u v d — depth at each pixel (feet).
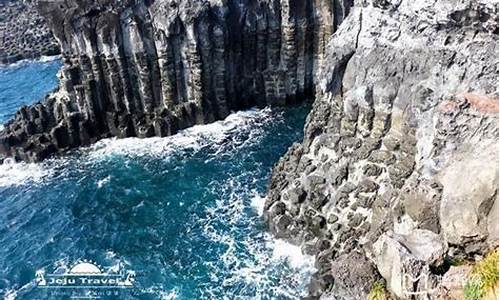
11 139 194.29
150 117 203.21
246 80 210.38
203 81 199.21
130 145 196.85
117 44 194.18
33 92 256.93
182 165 180.75
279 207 144.05
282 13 200.44
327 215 135.13
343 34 137.28
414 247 96.84
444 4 109.09
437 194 101.81
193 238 147.64
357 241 121.80
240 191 165.17
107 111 204.13
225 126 202.59
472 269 87.61
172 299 128.47
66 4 192.24
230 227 150.10
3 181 182.29
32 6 342.44
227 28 196.54
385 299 98.63
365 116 130.41
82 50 196.54
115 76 199.52
